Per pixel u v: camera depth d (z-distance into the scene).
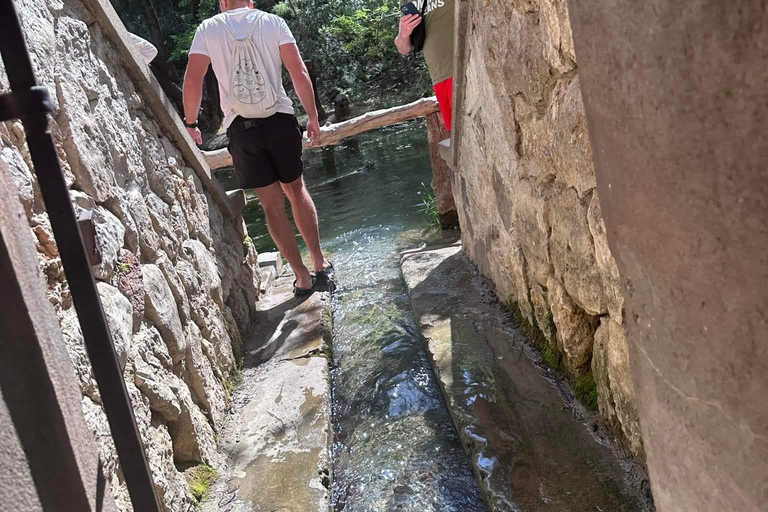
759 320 0.67
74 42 2.41
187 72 3.63
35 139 0.90
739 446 0.74
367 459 2.55
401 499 2.27
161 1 19.28
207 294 3.07
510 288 3.18
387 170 8.25
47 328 0.97
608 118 0.86
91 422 1.61
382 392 3.00
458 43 3.20
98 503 0.99
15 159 1.65
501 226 3.14
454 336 3.15
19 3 1.99
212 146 14.90
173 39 18.75
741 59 0.61
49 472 0.87
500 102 2.66
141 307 2.21
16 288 0.89
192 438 2.32
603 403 2.16
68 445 0.95
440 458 2.45
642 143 0.79
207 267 3.21
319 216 6.53
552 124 2.09
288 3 18.17
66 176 1.98
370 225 5.89
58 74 2.13
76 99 2.23
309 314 3.81
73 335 1.67
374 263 4.86
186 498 2.13
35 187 1.73
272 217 3.96
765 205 0.62
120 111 2.70
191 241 3.13
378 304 4.02
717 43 0.63
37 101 0.89
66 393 0.99
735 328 0.70
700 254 0.73
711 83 0.65
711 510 0.84
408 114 5.28
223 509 2.20
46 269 1.63
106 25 2.78
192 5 18.66
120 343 1.92
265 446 2.56
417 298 3.75
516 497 2.00
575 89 1.86
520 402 2.48
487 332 3.11
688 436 0.85
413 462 2.46
